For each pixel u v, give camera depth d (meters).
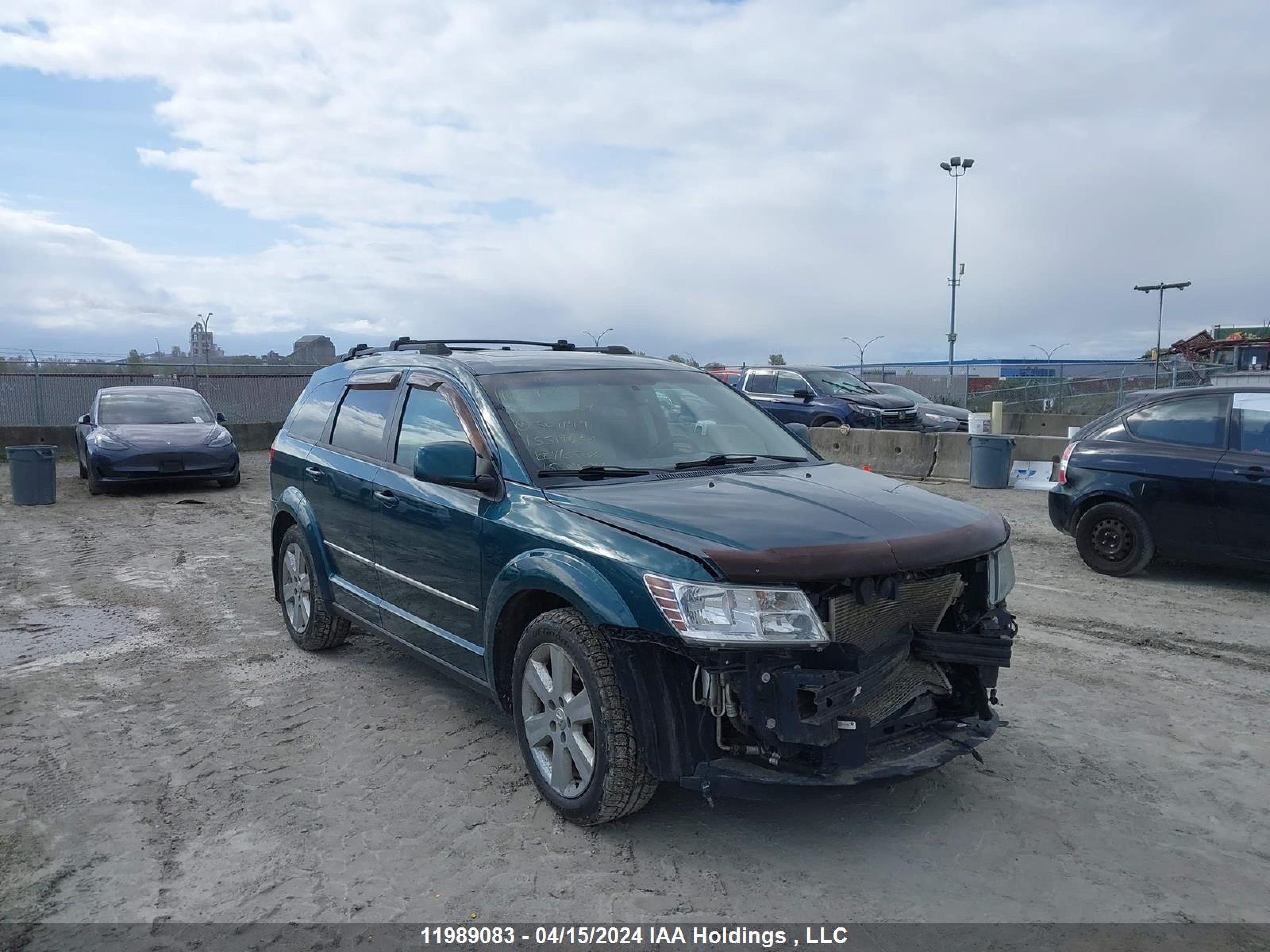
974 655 3.77
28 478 13.49
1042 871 3.56
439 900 3.38
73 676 5.91
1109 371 28.86
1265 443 7.71
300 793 4.24
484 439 4.55
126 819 4.01
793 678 3.34
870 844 3.76
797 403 20.20
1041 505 12.78
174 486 15.88
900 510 3.97
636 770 3.62
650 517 3.74
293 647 6.55
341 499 5.69
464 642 4.57
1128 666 5.99
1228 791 4.23
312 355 33.16
